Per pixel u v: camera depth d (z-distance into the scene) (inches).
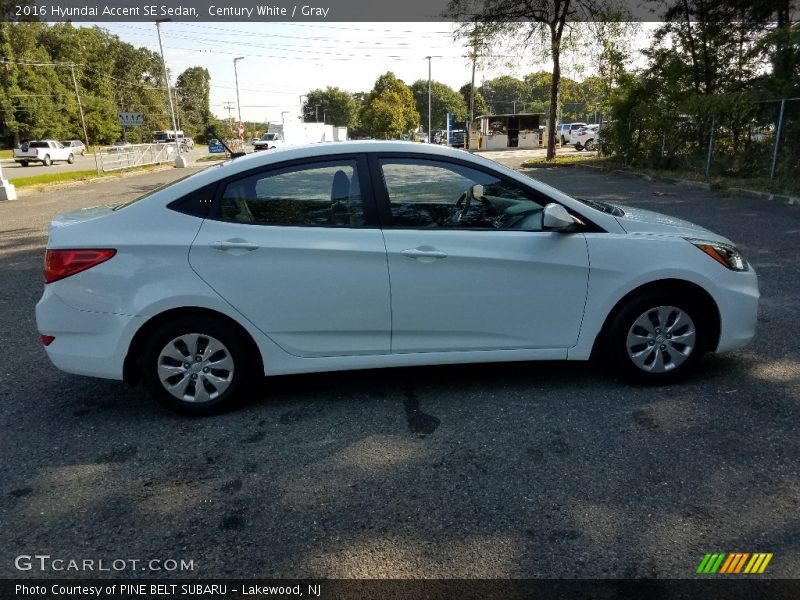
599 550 92.6
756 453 118.2
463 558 91.7
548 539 95.4
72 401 151.6
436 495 107.9
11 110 2444.6
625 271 142.4
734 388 147.4
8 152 2320.4
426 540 96.0
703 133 650.2
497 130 1803.6
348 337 140.3
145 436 132.3
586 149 1512.1
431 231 139.1
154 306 131.0
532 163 993.5
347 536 97.5
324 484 112.3
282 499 108.0
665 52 722.2
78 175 1062.4
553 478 112.0
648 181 653.3
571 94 1091.9
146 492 111.1
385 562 91.3
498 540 95.5
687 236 147.4
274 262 133.9
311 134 1902.1
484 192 142.6
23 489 112.9
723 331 147.6
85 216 143.3
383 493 109.0
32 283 276.2
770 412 134.7
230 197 136.6
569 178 725.3
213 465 120.0
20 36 2461.9
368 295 137.3
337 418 138.9
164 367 136.4
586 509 102.7
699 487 107.7
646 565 89.2
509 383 155.3
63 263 131.0
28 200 684.7
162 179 967.0
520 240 140.6
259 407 145.5
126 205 141.1
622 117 805.2
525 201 144.2
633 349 147.7
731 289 146.0
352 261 135.7
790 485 107.5
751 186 507.8
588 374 159.3
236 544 96.3
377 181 139.3
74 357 133.6
